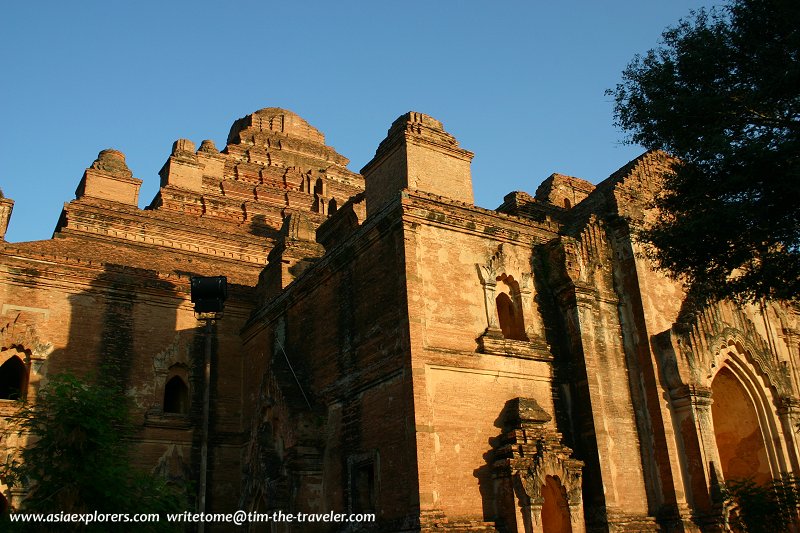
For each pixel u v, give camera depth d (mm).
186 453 27562
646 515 20875
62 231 35219
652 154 26797
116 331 27938
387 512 19250
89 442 17297
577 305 22438
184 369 29234
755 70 17250
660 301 23734
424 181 24828
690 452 21609
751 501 20766
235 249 39906
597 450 20719
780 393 24391
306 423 22812
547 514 19984
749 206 16359
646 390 22438
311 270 25625
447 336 20422
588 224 24109
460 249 21875
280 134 56812
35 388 25594
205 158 48406
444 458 18922
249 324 30047
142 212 39188
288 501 21953
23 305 26422
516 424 20125
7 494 23125
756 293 18109
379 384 20672
